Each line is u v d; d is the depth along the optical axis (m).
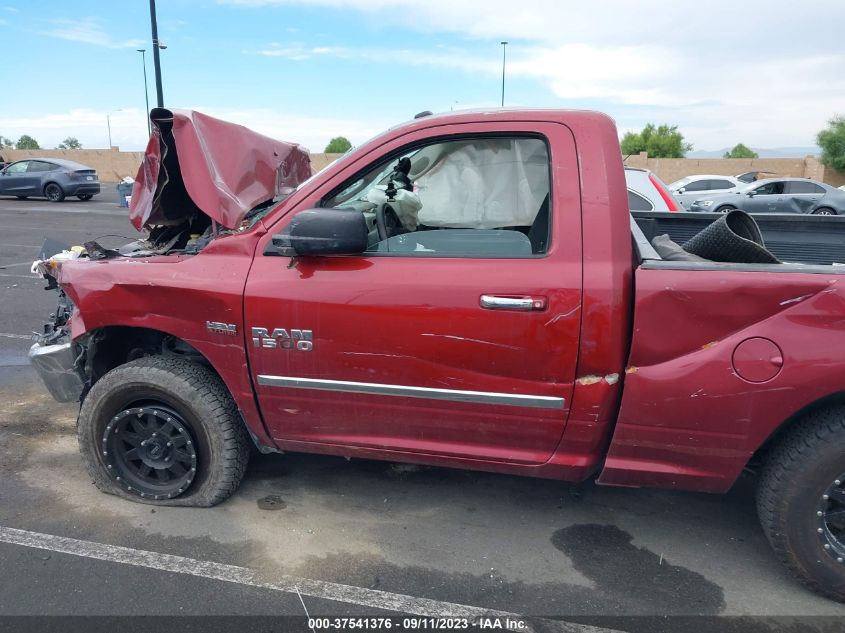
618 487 3.59
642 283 2.51
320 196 2.88
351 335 2.77
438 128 2.77
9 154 40.53
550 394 2.64
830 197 18.44
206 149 3.11
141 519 3.22
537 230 2.73
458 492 3.53
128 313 3.09
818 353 2.39
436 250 2.78
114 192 30.05
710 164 34.44
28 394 4.88
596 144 2.62
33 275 9.38
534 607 2.63
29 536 3.06
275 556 2.94
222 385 3.21
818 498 2.51
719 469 2.63
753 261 2.90
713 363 2.48
